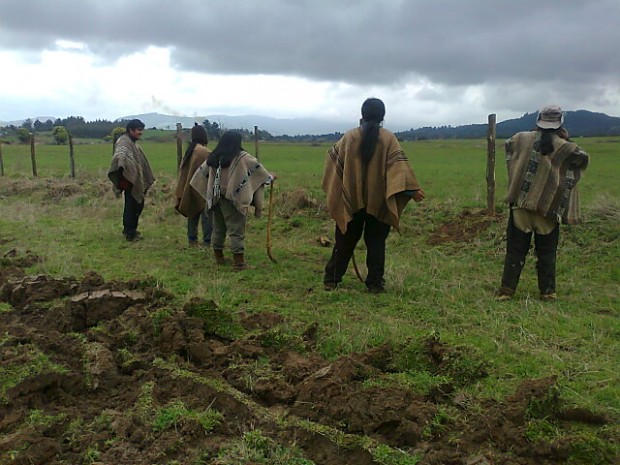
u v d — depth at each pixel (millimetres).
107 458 3932
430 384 4742
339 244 7566
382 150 7047
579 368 5164
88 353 5219
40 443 3965
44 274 7840
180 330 5652
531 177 6945
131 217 10633
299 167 26547
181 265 8898
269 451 3977
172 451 3975
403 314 6684
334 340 5723
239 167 8477
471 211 11391
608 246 9141
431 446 3988
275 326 6129
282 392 4676
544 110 7012
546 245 7098
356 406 4262
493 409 4258
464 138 101375
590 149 45188
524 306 6926
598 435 4098
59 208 14328
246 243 10695
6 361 4957
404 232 10812
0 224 12039
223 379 4957
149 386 4754
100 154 37500
